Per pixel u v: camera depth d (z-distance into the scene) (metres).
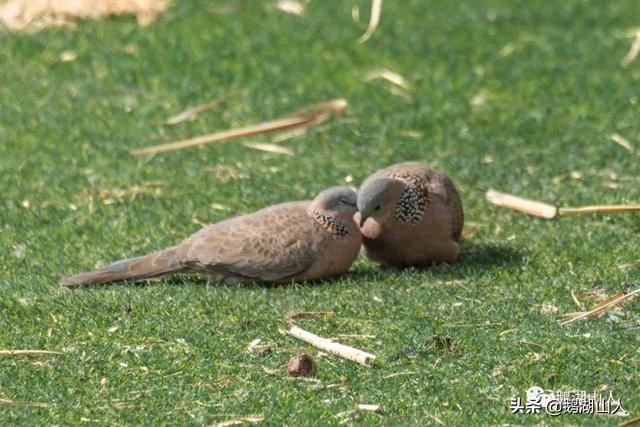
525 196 14.20
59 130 16.50
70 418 9.18
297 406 9.28
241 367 9.95
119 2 20.58
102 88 17.94
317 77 18.16
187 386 9.66
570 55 18.78
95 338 10.57
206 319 10.88
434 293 11.38
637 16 20.41
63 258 12.52
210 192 14.32
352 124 16.61
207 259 11.63
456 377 9.71
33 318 11.01
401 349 10.20
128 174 14.98
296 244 11.63
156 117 16.95
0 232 13.24
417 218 11.94
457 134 16.25
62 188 14.59
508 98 17.39
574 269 11.91
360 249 12.18
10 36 19.67
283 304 11.16
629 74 18.02
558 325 10.58
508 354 10.02
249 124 16.72
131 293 11.45
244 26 20.02
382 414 9.16
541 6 21.00
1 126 16.64
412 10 20.83
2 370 9.98
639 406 9.17
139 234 13.12
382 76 18.14
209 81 18.05
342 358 10.05
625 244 12.51
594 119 16.50
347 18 20.41
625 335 10.29
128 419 9.16
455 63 18.61
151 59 18.81
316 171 15.03
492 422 9.02
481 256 12.46
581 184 14.44
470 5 21.11
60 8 20.41
